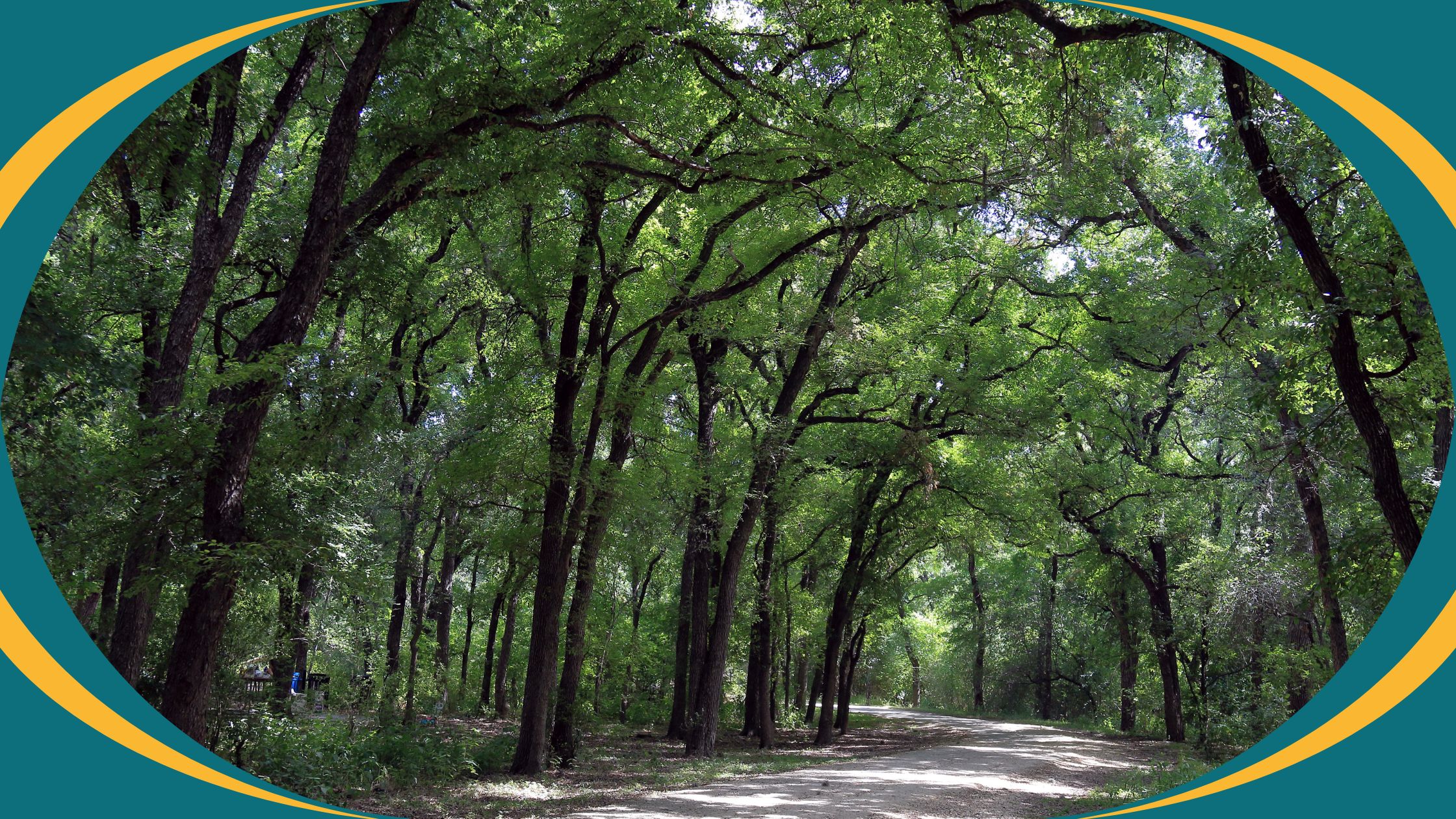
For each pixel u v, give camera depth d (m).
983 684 51.56
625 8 11.74
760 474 20.31
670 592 39.66
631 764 17.73
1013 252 22.23
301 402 14.90
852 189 15.31
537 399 17.50
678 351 19.08
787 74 15.39
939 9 12.58
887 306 22.52
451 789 13.13
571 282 17.33
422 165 12.44
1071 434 26.98
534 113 12.48
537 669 15.91
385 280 15.70
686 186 13.87
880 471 24.59
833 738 27.20
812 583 31.98
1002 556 46.06
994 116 14.84
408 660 25.27
